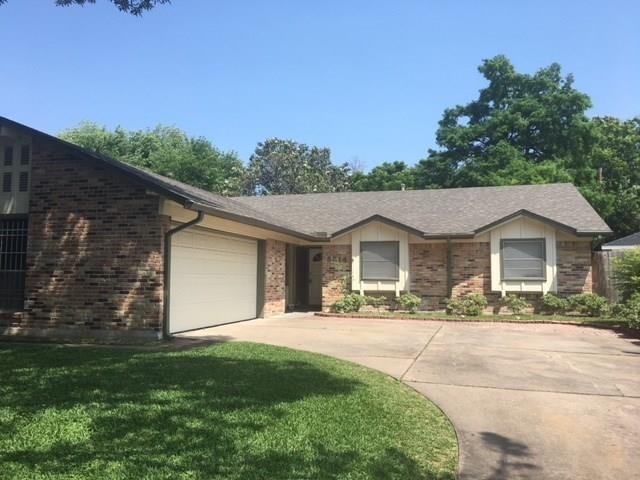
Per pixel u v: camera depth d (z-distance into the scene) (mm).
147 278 10977
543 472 4625
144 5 9531
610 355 9805
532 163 34438
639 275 14367
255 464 4324
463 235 17078
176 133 46938
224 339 11375
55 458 4352
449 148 39656
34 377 7109
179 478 4020
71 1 9383
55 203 11555
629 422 5930
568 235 16781
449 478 4371
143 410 5637
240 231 14930
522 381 7730
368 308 18062
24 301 11672
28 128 11570
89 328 11195
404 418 5805
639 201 35656
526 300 17016
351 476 4184
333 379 7375
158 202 11000
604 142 39719
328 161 56406
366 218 17953
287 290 19484
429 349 10383
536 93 39250
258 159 54281
